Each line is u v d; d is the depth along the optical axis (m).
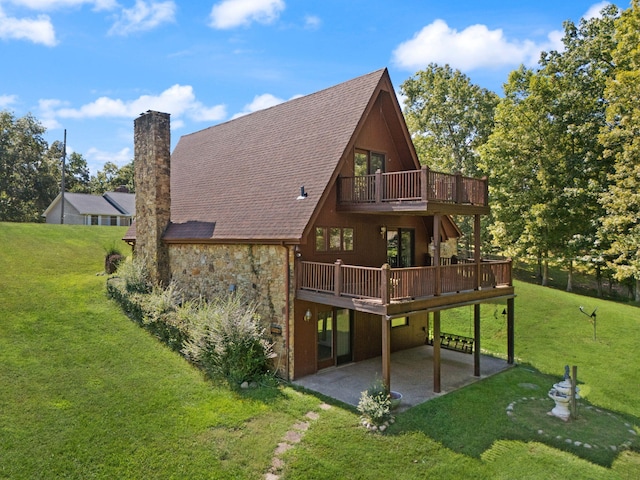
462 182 13.07
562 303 21.30
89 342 12.77
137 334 13.68
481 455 8.89
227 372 11.75
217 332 12.07
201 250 15.74
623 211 20.16
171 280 17.14
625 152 19.59
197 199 18.17
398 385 12.49
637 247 19.69
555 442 9.53
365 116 14.16
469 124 33.91
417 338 17.48
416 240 17.47
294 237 12.06
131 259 18.66
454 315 20.94
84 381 10.66
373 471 8.14
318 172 13.68
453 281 12.55
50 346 12.24
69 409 9.43
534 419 10.62
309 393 11.43
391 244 16.39
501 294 14.21
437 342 11.95
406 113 36.84
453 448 9.07
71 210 45.34
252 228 13.67
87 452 8.12
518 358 15.78
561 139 26.27
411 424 9.89
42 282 17.69
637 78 19.05
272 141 17.69
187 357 12.41
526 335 18.22
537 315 20.05
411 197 12.24
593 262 25.38
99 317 14.61
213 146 21.84
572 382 10.93
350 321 14.52
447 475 8.17
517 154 27.89
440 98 34.09
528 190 27.69
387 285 10.42
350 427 9.58
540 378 13.68
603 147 24.33
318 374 13.08
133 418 9.32
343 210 13.81
